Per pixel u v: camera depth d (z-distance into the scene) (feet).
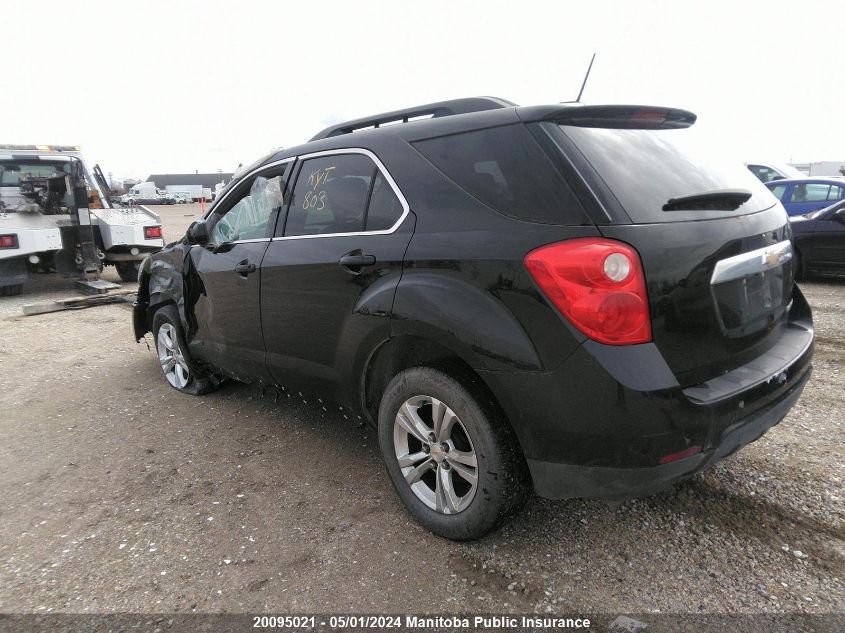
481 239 7.07
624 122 7.66
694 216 6.86
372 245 8.39
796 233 26.37
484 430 7.15
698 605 6.75
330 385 9.52
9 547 8.41
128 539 8.50
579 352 6.23
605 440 6.26
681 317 6.44
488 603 6.93
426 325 7.41
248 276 10.77
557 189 6.66
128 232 32.83
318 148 10.09
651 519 8.41
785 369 7.47
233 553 8.07
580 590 7.08
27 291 33.58
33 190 30.63
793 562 7.40
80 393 15.06
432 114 9.48
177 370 14.80
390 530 8.45
